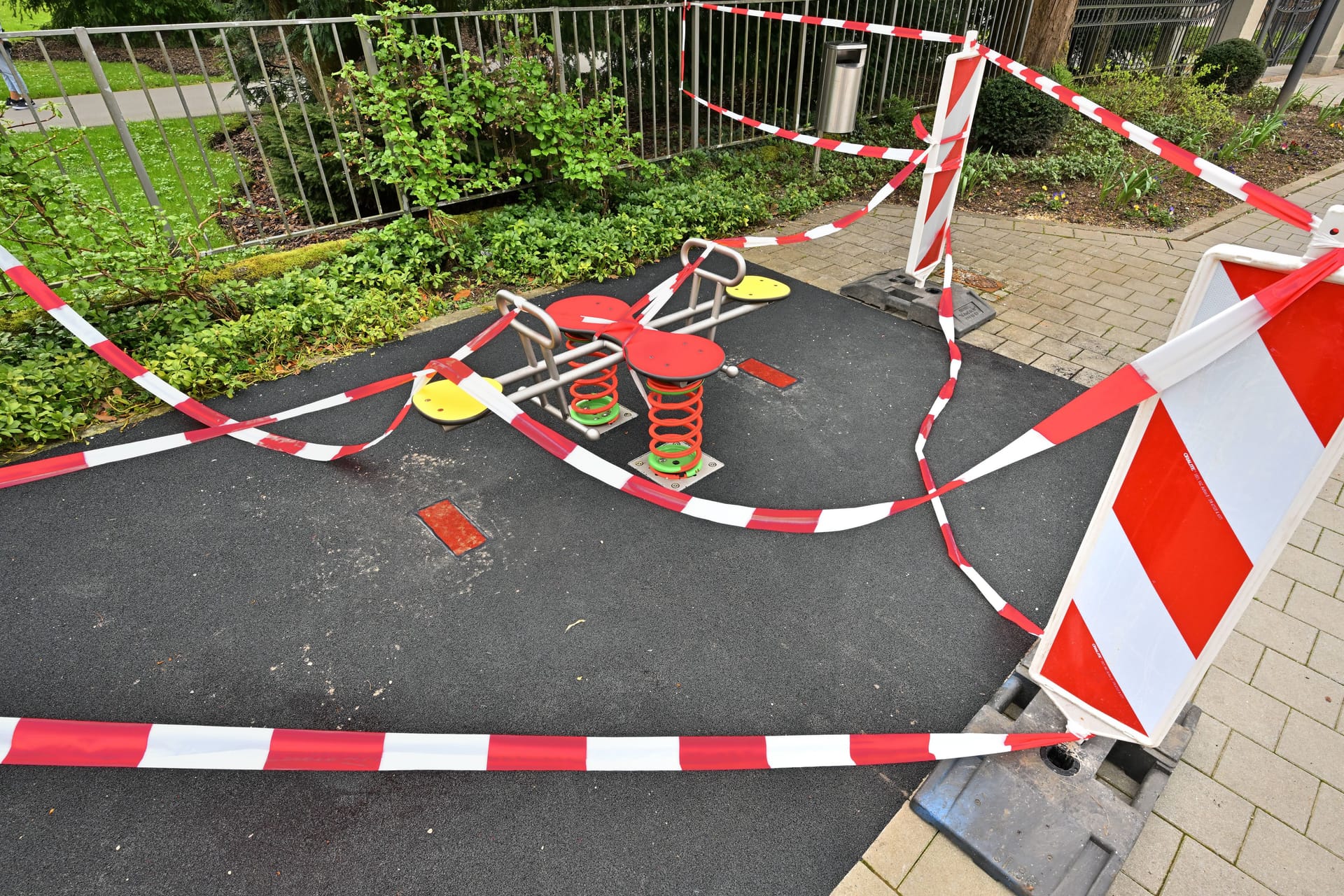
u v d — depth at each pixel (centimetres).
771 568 302
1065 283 578
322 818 214
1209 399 161
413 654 264
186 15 1177
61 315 363
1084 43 1162
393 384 351
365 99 524
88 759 215
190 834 210
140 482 345
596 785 224
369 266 525
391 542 313
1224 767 227
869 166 830
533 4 767
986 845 200
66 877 200
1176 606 187
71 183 427
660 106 919
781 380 438
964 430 395
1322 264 135
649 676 257
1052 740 218
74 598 285
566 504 335
